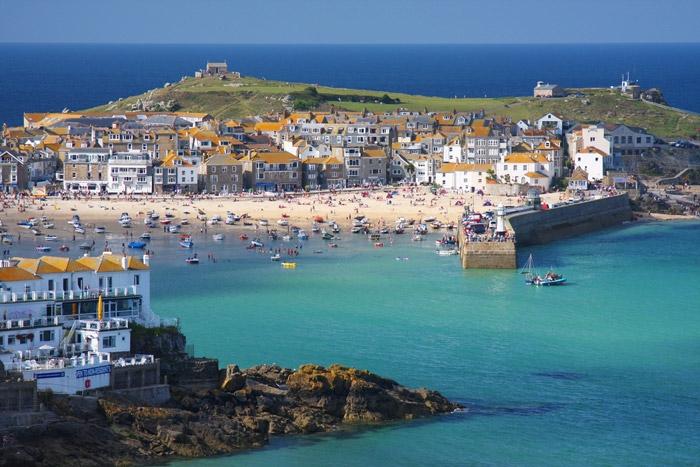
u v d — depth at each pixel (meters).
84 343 189.12
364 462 181.38
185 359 194.88
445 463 183.62
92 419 177.38
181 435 178.75
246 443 183.75
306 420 191.88
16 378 174.75
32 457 166.25
